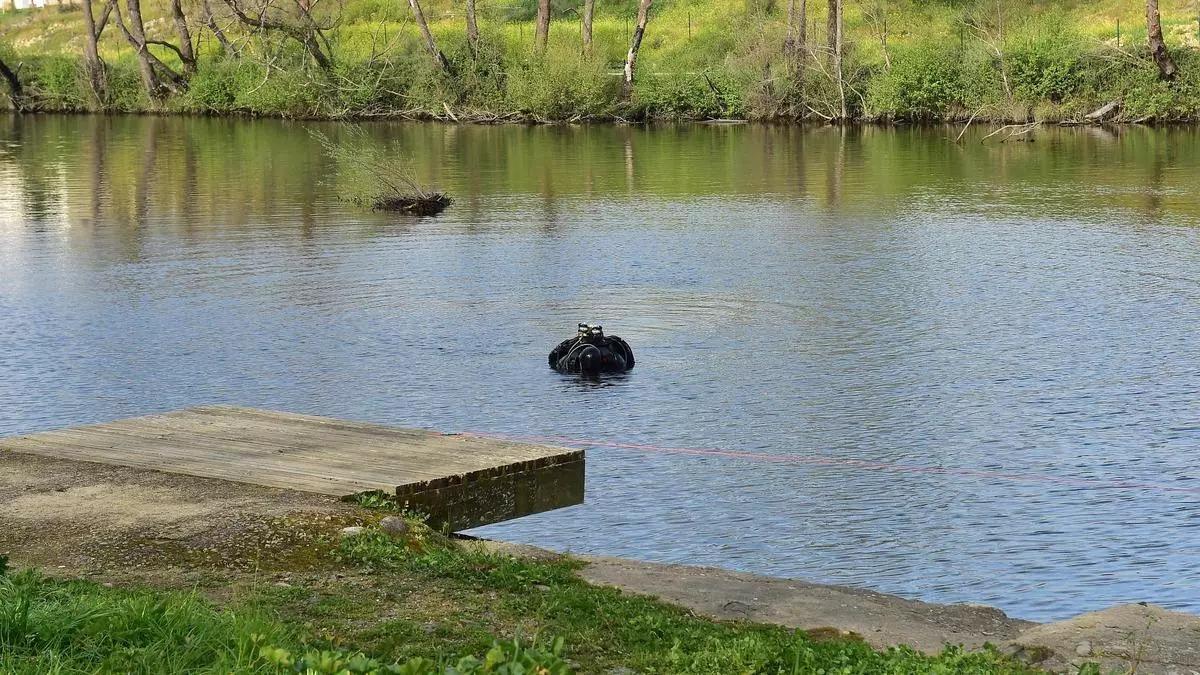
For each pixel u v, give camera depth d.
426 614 7.23
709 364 15.91
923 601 9.16
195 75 69.25
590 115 62.06
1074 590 9.49
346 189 33.78
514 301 19.61
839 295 20.00
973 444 12.88
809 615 7.83
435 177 37.62
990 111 56.97
